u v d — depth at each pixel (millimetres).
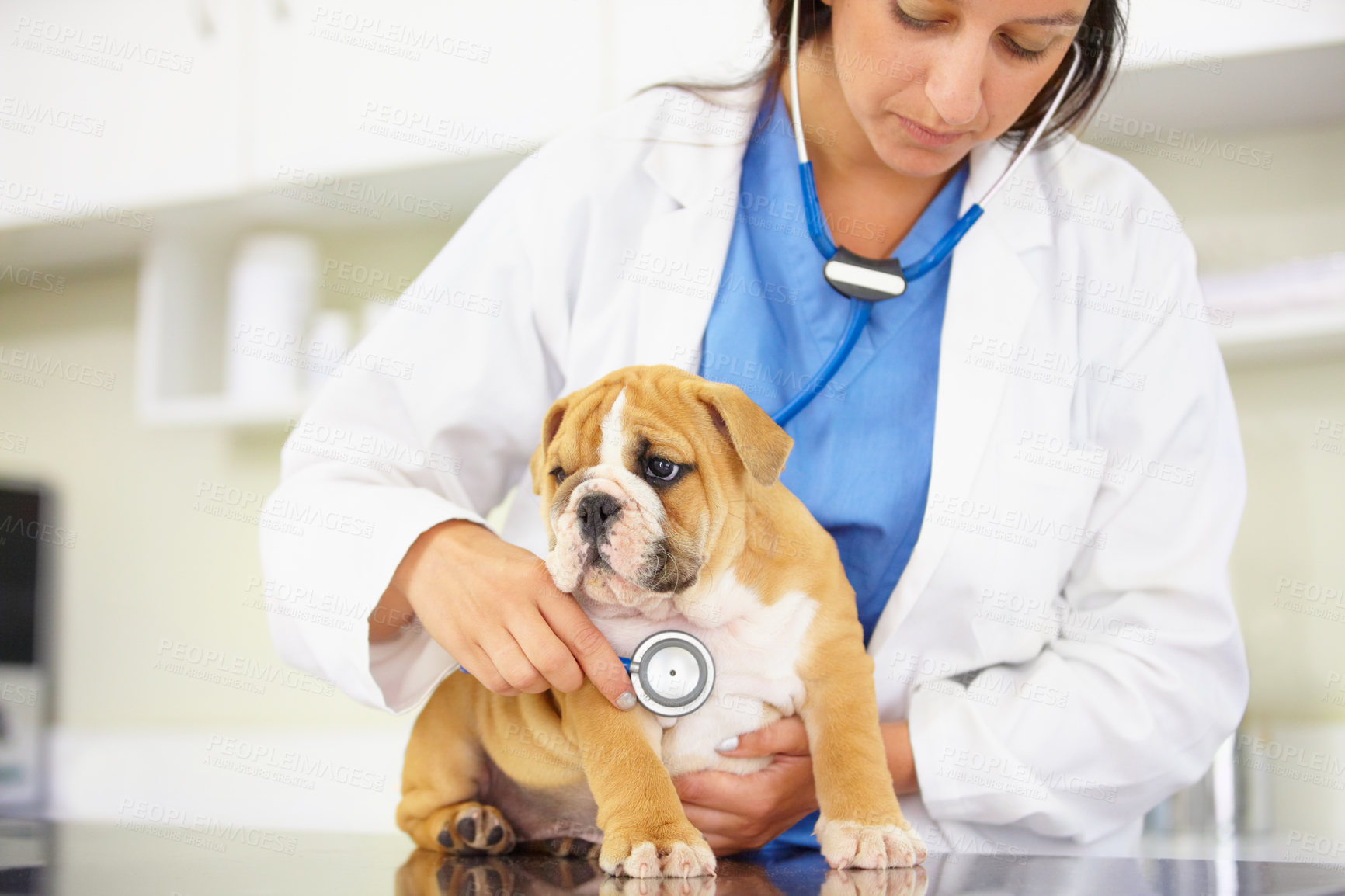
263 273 2824
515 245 1414
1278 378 2527
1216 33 2162
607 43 2426
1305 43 2125
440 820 1223
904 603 1286
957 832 1276
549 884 909
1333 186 2506
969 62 1117
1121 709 1271
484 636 1067
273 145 2596
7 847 1249
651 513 1046
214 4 2645
